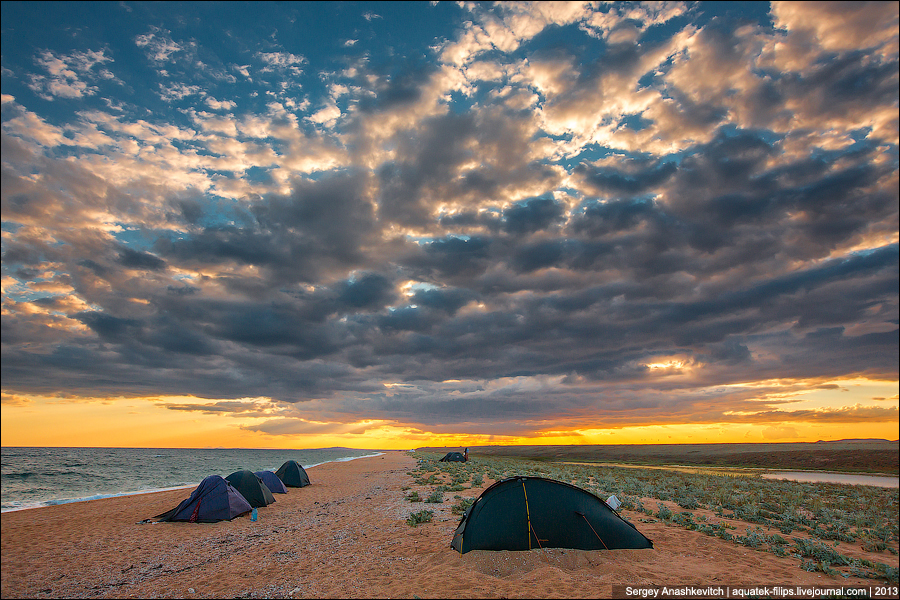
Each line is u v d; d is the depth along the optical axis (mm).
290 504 24312
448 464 55625
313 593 9461
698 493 24469
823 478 48531
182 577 11492
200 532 17438
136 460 98875
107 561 13672
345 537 14695
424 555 11906
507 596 8719
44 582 11750
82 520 20953
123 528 18750
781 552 12117
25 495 34562
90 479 49625
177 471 63844
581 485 25672
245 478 23547
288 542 14688
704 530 14336
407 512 18766
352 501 24188
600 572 10211
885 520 19656
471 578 9781
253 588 10148
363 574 10531
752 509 18359
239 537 16141
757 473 54531
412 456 108375
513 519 11641
